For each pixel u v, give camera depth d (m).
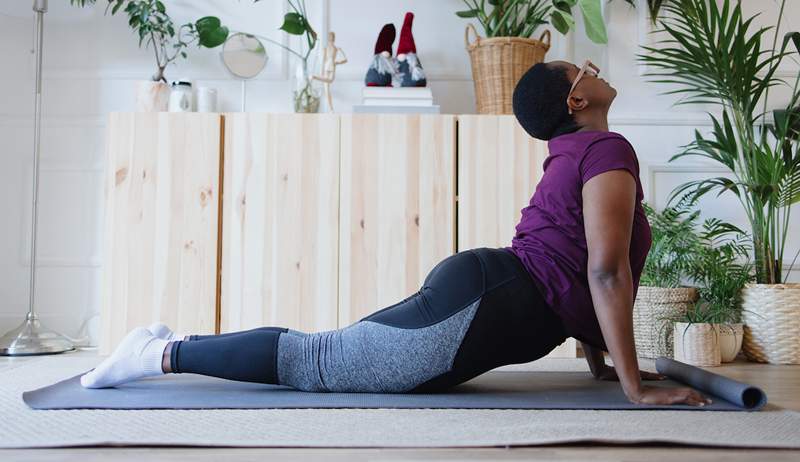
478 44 2.88
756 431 1.25
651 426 1.27
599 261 1.45
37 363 2.35
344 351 1.55
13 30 3.09
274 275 2.66
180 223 2.66
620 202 1.46
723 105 2.92
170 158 2.67
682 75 2.93
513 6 2.93
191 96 2.92
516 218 2.68
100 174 3.09
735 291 2.73
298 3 3.15
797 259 3.12
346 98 3.15
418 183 2.69
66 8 3.11
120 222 2.65
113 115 2.67
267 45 3.15
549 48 2.99
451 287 1.53
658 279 2.75
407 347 1.52
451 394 1.62
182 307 2.64
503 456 1.11
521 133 2.69
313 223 2.67
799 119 2.88
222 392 1.59
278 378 1.55
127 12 3.12
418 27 3.17
